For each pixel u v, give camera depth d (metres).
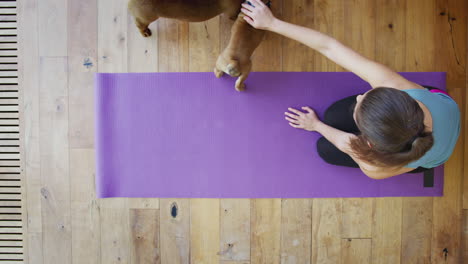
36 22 1.20
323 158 1.15
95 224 1.21
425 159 0.80
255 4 0.85
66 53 1.20
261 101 1.20
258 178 1.21
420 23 1.18
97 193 1.20
